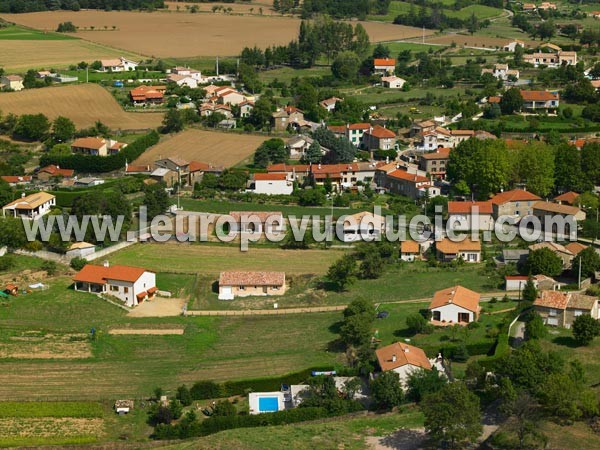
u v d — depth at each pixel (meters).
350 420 132.25
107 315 176.25
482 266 197.38
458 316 164.75
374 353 150.62
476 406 125.44
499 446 122.31
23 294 183.25
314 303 181.75
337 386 140.88
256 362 155.12
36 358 157.12
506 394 129.25
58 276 193.75
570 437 124.00
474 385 139.00
